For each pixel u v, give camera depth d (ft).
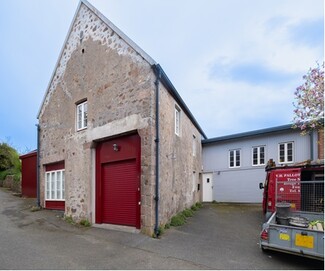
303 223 16.56
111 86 26.30
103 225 25.32
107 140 26.84
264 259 16.16
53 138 36.37
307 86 32.45
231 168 51.78
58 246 18.35
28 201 42.93
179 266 14.80
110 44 27.17
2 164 69.82
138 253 16.97
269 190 27.76
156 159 22.22
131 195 23.81
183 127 34.78
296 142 44.11
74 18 33.68
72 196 29.48
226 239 21.07
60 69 36.06
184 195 34.24
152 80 22.79
